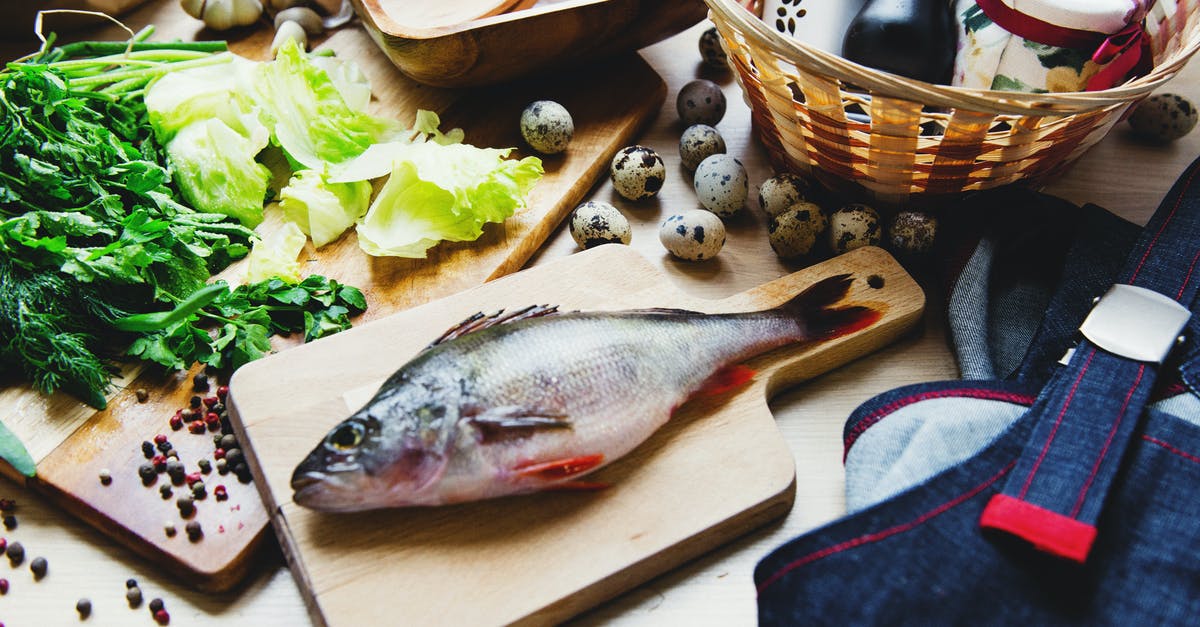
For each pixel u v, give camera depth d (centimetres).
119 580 58
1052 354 61
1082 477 54
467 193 68
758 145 77
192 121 72
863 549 53
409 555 55
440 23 80
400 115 78
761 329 62
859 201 70
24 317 61
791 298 65
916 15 66
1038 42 63
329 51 81
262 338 64
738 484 58
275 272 67
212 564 57
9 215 65
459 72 74
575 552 56
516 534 56
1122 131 77
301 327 66
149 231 65
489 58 73
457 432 54
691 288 69
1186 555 53
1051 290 67
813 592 53
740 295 66
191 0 83
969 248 66
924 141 64
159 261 65
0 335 62
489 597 55
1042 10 62
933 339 67
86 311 64
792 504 60
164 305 66
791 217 68
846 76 60
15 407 62
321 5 84
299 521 56
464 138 76
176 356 63
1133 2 62
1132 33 62
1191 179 64
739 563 58
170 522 58
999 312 66
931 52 66
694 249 68
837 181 69
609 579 56
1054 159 66
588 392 56
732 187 70
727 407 61
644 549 56
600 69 80
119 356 64
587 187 75
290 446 59
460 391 55
